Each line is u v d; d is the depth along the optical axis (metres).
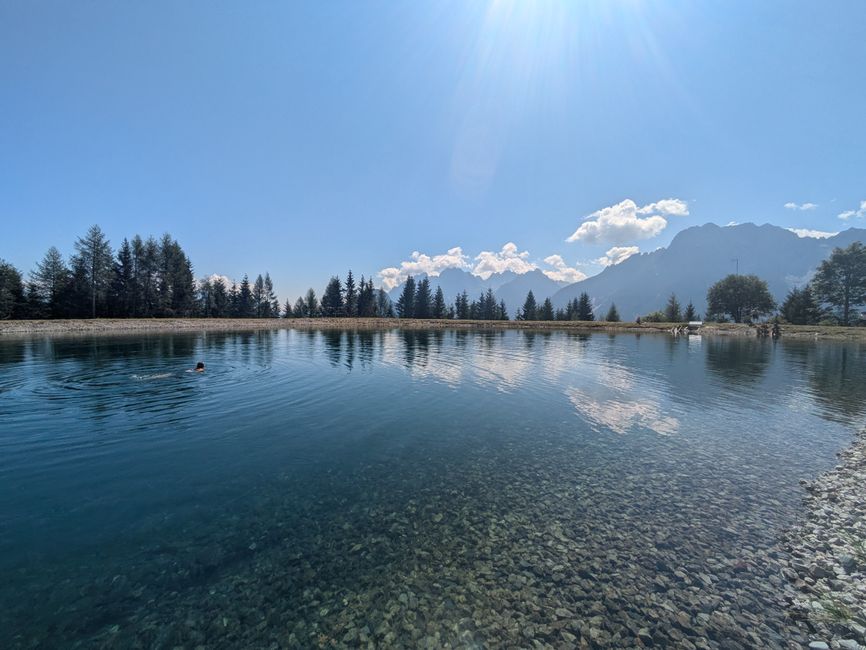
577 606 5.73
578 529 7.72
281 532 7.55
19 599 5.77
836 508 8.53
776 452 11.92
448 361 31.25
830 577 6.34
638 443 12.64
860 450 12.05
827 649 4.98
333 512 8.30
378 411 16.19
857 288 83.38
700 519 8.11
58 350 35.31
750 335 67.00
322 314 124.50
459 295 136.75
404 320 102.56
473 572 6.45
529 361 31.72
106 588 6.01
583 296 126.69
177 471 10.30
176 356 32.19
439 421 14.88
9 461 10.90
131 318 81.44
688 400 18.45
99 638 5.11
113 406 16.67
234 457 11.27
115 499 8.80
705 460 11.26
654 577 6.36
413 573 6.41
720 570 6.54
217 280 110.69
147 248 88.56
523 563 6.68
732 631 5.29
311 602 5.77
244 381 22.17
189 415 15.44
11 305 72.75
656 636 5.20
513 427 14.21
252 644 5.04
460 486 9.56
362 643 5.07
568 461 11.15
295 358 32.16
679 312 108.81
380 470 10.46
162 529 7.62
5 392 19.02
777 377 24.75
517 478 10.02
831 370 27.77
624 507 8.59
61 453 11.48
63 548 7.00
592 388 20.95
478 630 5.30
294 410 16.25
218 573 6.37
